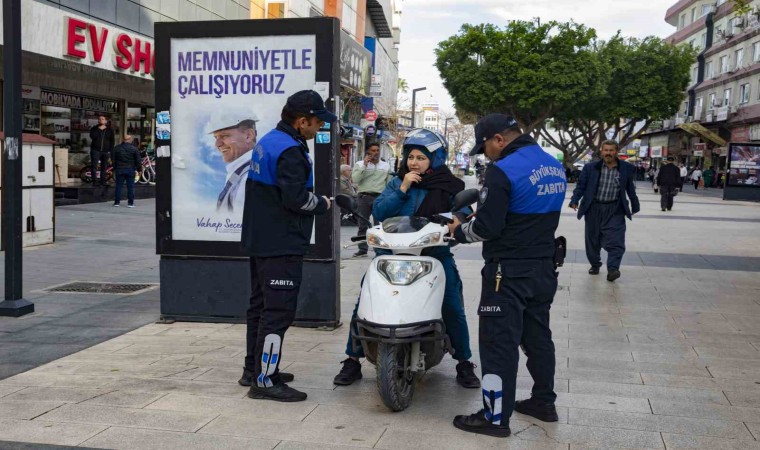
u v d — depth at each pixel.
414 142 4.75
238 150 6.50
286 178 4.43
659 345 6.07
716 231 16.19
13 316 6.94
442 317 4.82
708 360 5.62
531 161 4.04
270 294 4.59
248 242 4.60
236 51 6.42
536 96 41.62
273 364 4.60
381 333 4.22
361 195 11.37
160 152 6.61
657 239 14.28
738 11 14.45
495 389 4.04
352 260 11.19
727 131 54.47
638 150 83.44
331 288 6.48
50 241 12.03
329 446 3.86
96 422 4.17
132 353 5.70
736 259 11.34
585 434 4.09
